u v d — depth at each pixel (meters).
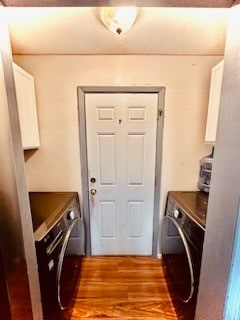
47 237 1.17
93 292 1.87
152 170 2.19
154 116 2.07
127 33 1.52
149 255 2.38
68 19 1.33
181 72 1.98
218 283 0.88
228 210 0.80
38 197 1.99
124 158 2.16
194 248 1.25
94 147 2.13
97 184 2.22
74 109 2.04
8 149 0.84
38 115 2.03
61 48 1.78
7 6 0.80
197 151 2.12
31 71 1.95
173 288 1.70
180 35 1.56
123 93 2.03
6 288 0.94
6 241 0.90
